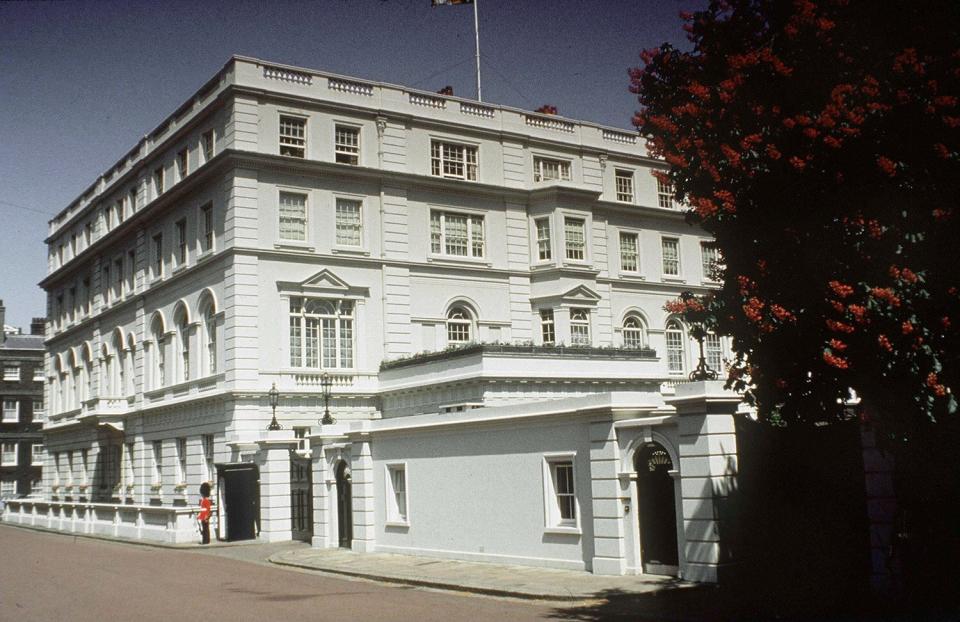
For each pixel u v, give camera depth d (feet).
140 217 143.74
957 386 40.63
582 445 59.47
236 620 44.09
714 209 44.70
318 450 85.56
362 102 127.24
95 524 119.75
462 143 134.00
